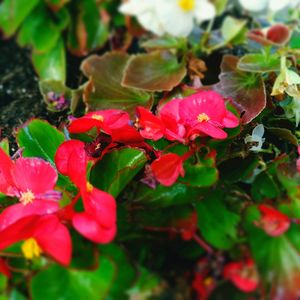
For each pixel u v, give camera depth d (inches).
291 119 7.4
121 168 6.3
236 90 7.5
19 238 5.4
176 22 7.8
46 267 5.6
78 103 8.1
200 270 5.6
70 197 6.0
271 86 7.7
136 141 6.8
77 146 5.9
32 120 6.8
